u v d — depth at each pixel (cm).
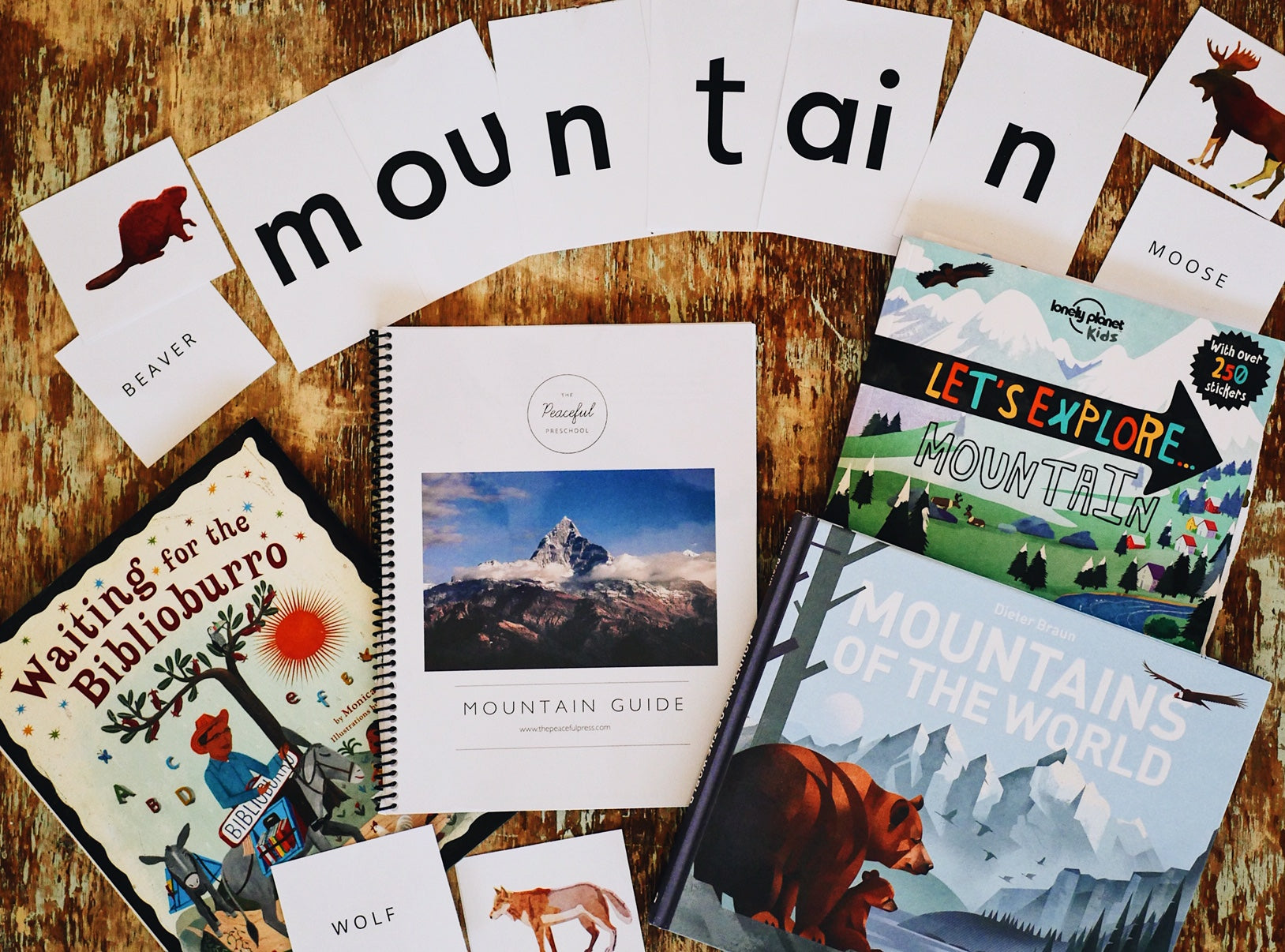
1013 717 63
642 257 65
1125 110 65
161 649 65
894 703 63
